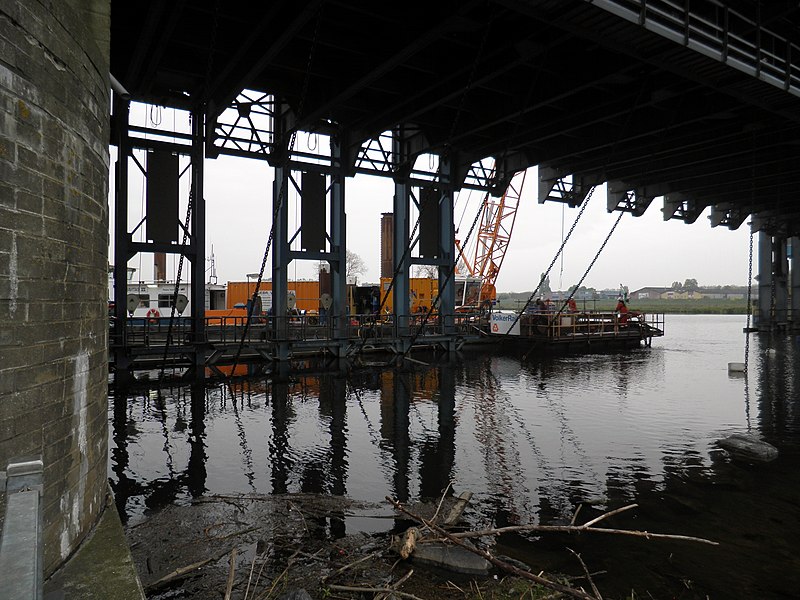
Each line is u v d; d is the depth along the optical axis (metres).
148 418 13.07
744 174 31.56
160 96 20.33
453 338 28.47
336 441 11.09
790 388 17.97
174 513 7.19
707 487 8.47
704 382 19.19
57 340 4.41
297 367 23.02
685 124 22.91
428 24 15.52
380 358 26.12
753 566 5.98
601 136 25.45
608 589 5.45
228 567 5.75
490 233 51.94
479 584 5.42
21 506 2.05
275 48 16.25
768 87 16.66
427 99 21.45
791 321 47.62
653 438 11.45
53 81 4.43
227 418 13.12
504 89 20.81
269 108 23.72
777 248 47.69
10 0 3.89
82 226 4.93
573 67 19.16
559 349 31.09
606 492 8.25
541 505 7.71
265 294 39.94
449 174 27.98
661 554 6.23
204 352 20.34
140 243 19.48
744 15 15.98
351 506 7.52
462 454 10.23
